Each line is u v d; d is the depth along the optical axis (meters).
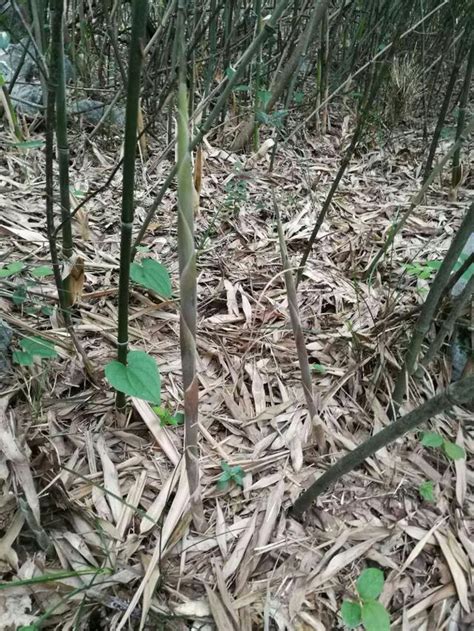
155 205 1.05
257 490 1.05
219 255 1.62
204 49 2.16
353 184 2.12
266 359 1.31
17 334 1.16
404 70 2.56
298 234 1.75
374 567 0.96
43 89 1.63
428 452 1.17
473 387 0.67
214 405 1.19
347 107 2.59
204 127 0.97
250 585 0.92
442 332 1.18
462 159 2.29
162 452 1.08
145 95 1.86
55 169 1.82
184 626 0.86
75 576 0.87
